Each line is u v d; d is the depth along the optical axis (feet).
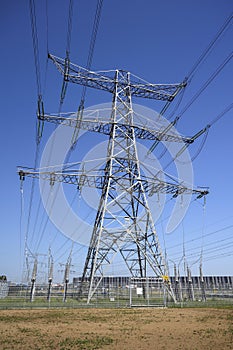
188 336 49.08
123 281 127.85
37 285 154.40
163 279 115.96
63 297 136.98
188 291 149.79
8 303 114.83
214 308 104.22
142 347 40.86
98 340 45.60
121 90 133.39
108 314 85.81
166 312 91.09
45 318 75.56
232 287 149.48
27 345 41.83
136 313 88.43
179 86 123.03
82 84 119.65
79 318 75.56
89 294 110.83
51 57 107.76
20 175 109.09
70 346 41.32
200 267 149.28
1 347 40.45
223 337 47.70
